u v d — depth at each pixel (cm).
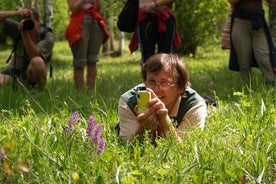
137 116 437
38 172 361
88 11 885
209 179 357
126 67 1764
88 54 912
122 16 906
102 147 368
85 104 686
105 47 2936
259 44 855
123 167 349
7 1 3225
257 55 857
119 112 464
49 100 699
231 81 1019
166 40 890
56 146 402
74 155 375
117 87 968
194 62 1830
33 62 832
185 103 461
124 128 456
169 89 441
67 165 359
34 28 870
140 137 441
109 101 716
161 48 892
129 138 447
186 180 342
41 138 428
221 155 386
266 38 858
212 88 902
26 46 840
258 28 840
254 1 854
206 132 452
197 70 1380
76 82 912
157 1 870
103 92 870
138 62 2239
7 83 832
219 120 501
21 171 352
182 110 460
